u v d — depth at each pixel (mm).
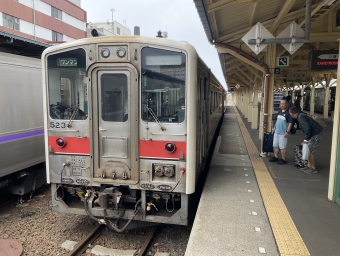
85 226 5082
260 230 3854
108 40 4203
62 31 34188
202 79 5453
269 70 8320
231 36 8633
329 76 20359
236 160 7762
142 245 4473
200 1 4988
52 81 4531
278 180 6004
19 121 5836
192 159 4184
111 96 4301
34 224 5152
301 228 3881
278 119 7367
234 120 21297
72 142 4480
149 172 4270
